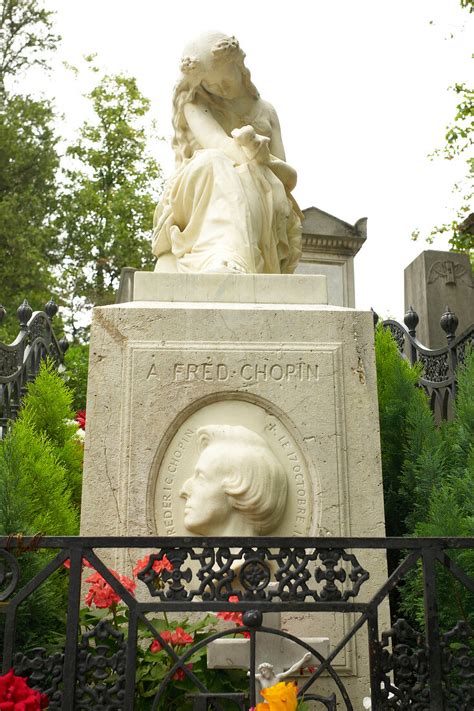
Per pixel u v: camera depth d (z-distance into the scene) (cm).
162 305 363
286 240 484
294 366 353
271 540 239
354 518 339
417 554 240
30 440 384
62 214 2370
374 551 333
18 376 623
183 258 427
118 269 2406
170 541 237
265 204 455
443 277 807
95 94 2459
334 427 347
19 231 2078
